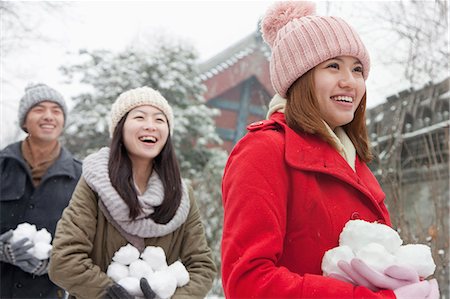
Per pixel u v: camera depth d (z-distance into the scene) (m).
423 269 1.12
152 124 2.05
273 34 1.55
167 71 9.62
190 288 1.94
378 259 1.09
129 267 1.88
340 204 1.24
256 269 1.09
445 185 4.56
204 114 9.62
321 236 1.19
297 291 1.04
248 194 1.16
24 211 2.71
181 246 2.13
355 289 1.05
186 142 9.63
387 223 1.39
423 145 5.14
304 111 1.30
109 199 1.90
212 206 7.07
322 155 1.26
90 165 2.01
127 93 2.13
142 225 1.94
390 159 5.00
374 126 5.95
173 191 2.05
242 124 12.31
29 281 2.60
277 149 1.23
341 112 1.32
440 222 4.05
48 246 2.52
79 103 9.62
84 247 1.84
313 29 1.33
